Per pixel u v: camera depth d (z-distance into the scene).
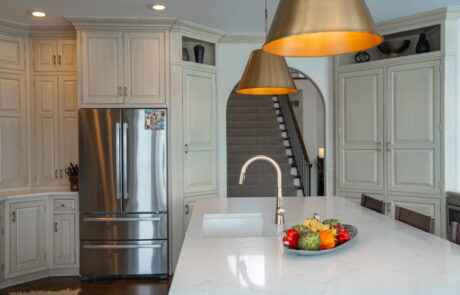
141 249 4.10
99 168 4.05
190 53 4.70
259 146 7.26
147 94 4.18
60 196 4.13
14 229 3.88
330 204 2.99
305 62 4.80
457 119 3.96
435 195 4.02
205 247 1.78
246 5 3.72
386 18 4.16
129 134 4.07
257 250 1.72
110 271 4.09
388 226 2.19
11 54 4.20
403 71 4.20
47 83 4.39
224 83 4.75
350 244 1.80
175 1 3.60
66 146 4.43
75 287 3.84
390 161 4.30
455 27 3.91
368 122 4.45
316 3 1.18
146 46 4.18
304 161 6.62
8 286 3.87
